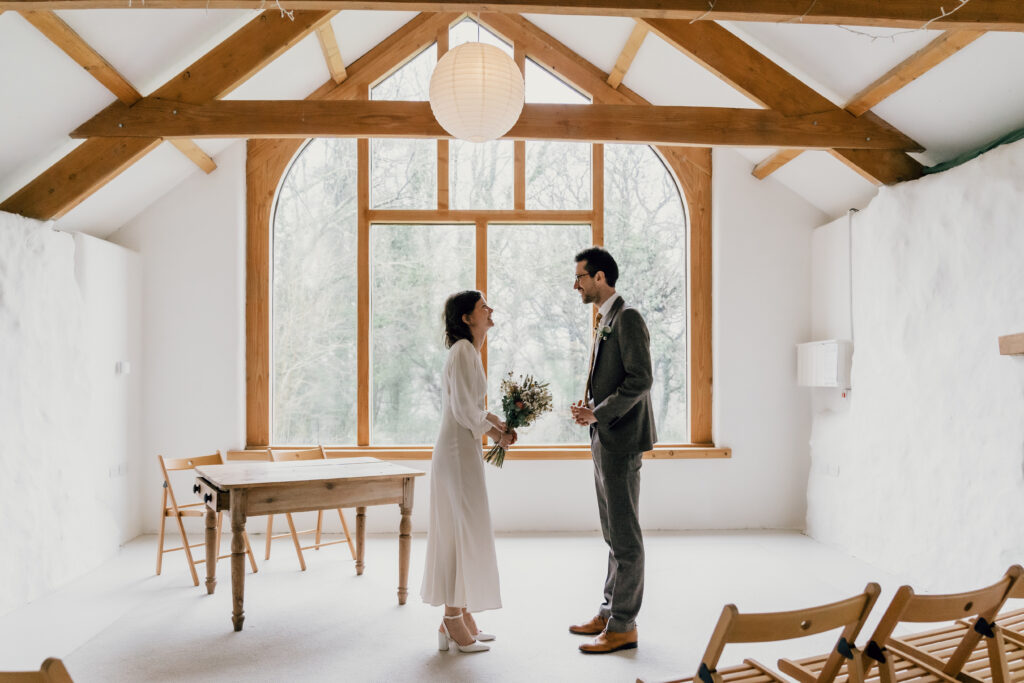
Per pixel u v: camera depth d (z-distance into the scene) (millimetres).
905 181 4664
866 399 4988
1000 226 3812
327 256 5941
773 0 3191
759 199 5914
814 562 4824
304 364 5906
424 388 5934
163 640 3391
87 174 4387
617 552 3291
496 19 5980
